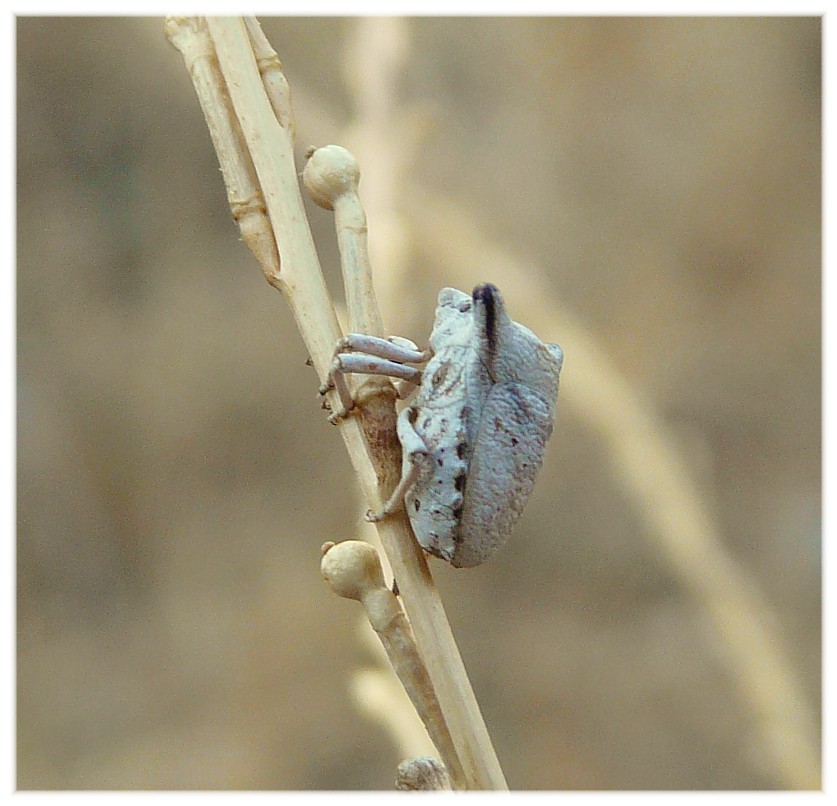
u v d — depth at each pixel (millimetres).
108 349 246
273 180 93
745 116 246
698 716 189
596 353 199
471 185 230
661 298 238
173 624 222
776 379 231
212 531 233
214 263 257
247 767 196
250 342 246
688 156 247
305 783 193
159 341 247
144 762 198
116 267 255
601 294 236
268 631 216
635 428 186
